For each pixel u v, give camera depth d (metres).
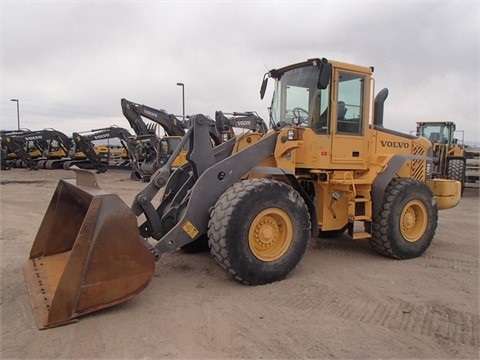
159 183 4.83
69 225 4.70
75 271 3.41
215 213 4.21
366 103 5.55
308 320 3.61
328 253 5.91
